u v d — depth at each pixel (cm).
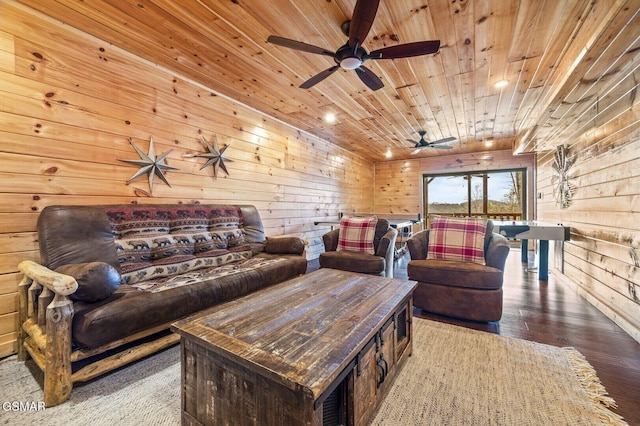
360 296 159
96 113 223
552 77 274
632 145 205
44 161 196
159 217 239
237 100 350
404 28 203
